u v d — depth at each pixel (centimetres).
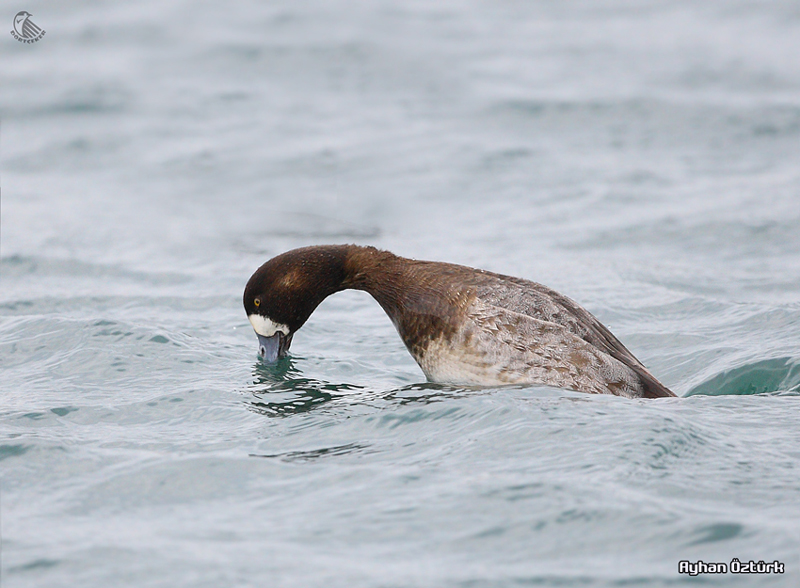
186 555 953
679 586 868
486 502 1052
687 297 2191
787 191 2966
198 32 4888
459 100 4059
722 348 1819
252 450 1274
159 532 1009
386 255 1780
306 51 4675
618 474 1109
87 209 3031
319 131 3762
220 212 3023
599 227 2775
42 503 1095
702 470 1124
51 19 5072
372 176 3303
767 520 986
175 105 4047
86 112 3950
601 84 4159
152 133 3759
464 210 2998
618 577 888
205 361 1783
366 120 3872
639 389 1525
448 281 1681
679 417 1302
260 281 1788
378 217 2964
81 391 1583
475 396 1455
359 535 992
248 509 1071
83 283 2389
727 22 5162
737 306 2081
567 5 5659
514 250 2623
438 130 3734
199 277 2469
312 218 2975
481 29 5106
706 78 4209
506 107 3938
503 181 3222
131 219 2962
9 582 902
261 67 4491
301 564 930
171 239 2791
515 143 3575
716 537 952
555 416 1315
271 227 2914
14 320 1988
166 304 2233
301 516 1044
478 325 1611
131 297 2273
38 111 3950
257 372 1730
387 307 1759
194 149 3584
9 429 1377
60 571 921
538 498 1052
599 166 3303
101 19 5069
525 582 885
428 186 3206
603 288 2288
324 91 4219
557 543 958
